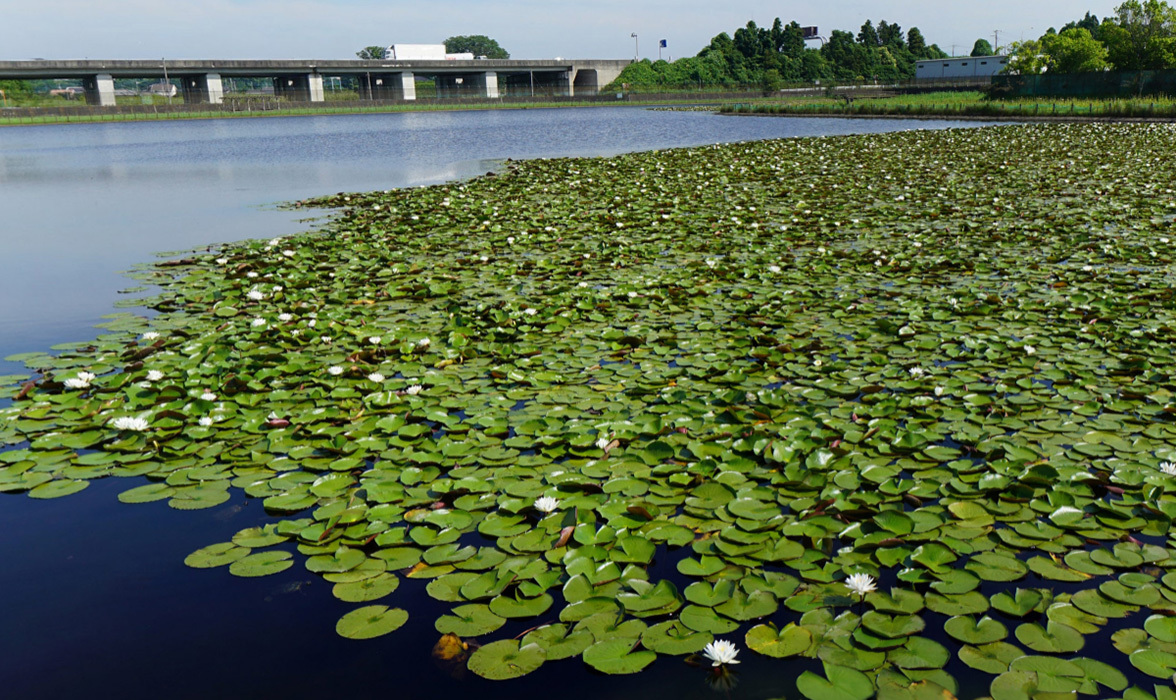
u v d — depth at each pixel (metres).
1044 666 1.68
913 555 2.08
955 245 6.12
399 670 1.73
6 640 1.85
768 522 2.25
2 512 2.44
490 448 2.79
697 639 1.79
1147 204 7.80
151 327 4.36
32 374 3.61
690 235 6.86
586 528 2.24
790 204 8.51
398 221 7.67
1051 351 3.64
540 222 7.56
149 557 2.20
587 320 4.38
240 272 5.52
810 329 4.11
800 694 1.62
